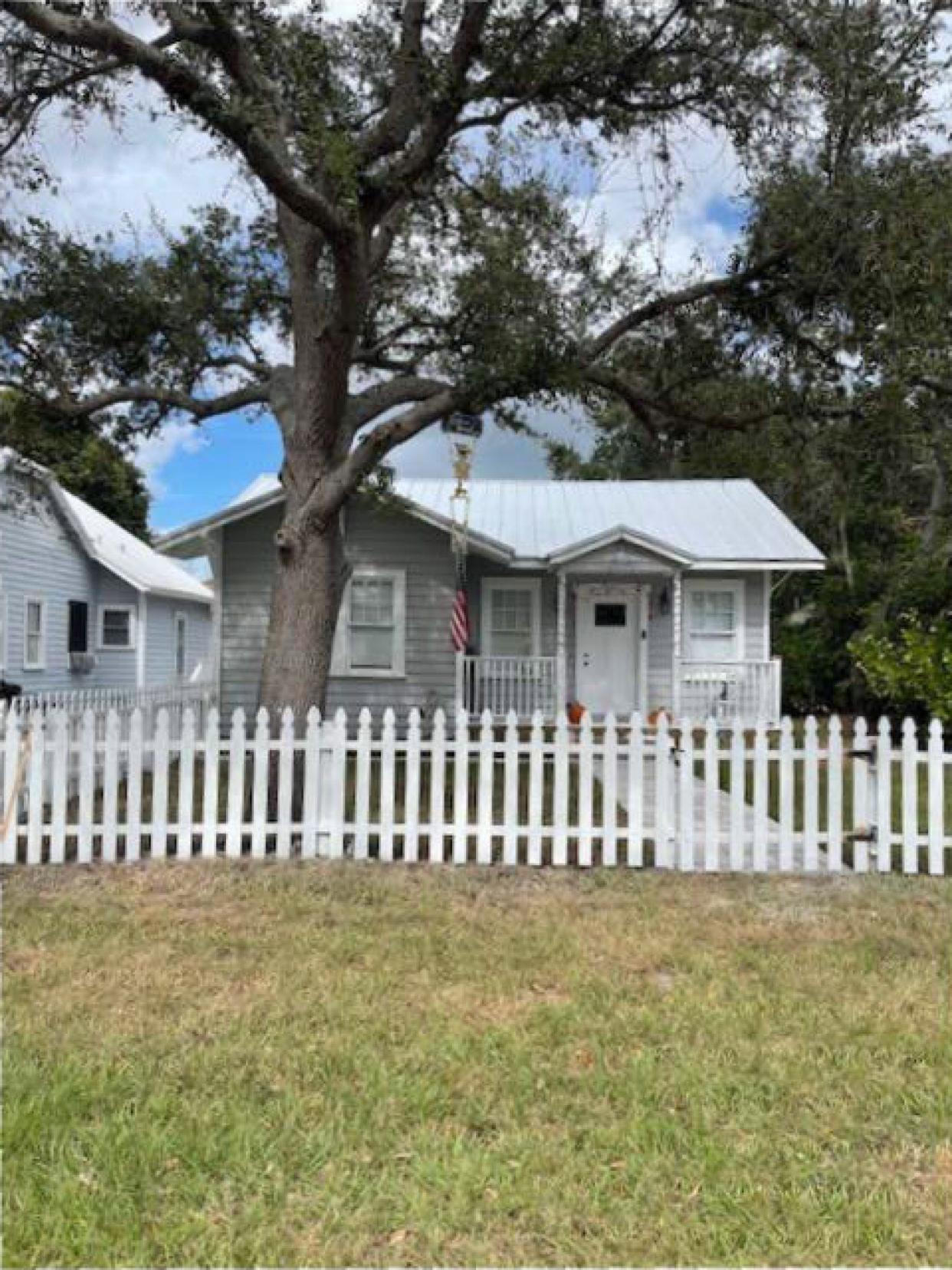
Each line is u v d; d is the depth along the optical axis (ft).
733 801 22.39
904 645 40.91
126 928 17.44
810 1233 8.87
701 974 15.69
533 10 25.21
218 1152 10.02
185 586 86.79
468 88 25.79
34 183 28.04
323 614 26.12
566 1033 13.19
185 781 22.20
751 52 25.66
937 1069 12.20
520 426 29.66
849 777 37.24
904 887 21.06
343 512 28.14
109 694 38.22
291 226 27.30
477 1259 8.48
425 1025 13.39
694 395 31.32
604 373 29.37
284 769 22.44
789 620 74.84
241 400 29.96
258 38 25.32
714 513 58.90
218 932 17.35
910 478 64.80
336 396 26.23
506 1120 10.87
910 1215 9.15
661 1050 12.73
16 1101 10.88
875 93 23.90
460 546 44.16
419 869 21.93
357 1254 8.54
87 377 31.48
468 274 28.84
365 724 22.47
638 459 93.35
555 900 19.88
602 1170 9.87
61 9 22.91
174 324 31.65
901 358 24.32
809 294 26.58
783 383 29.12
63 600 66.74
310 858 22.40
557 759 22.47
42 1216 8.93
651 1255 8.58
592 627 54.08
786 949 16.97
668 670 53.83
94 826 21.88
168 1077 11.68
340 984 14.88
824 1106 11.24
